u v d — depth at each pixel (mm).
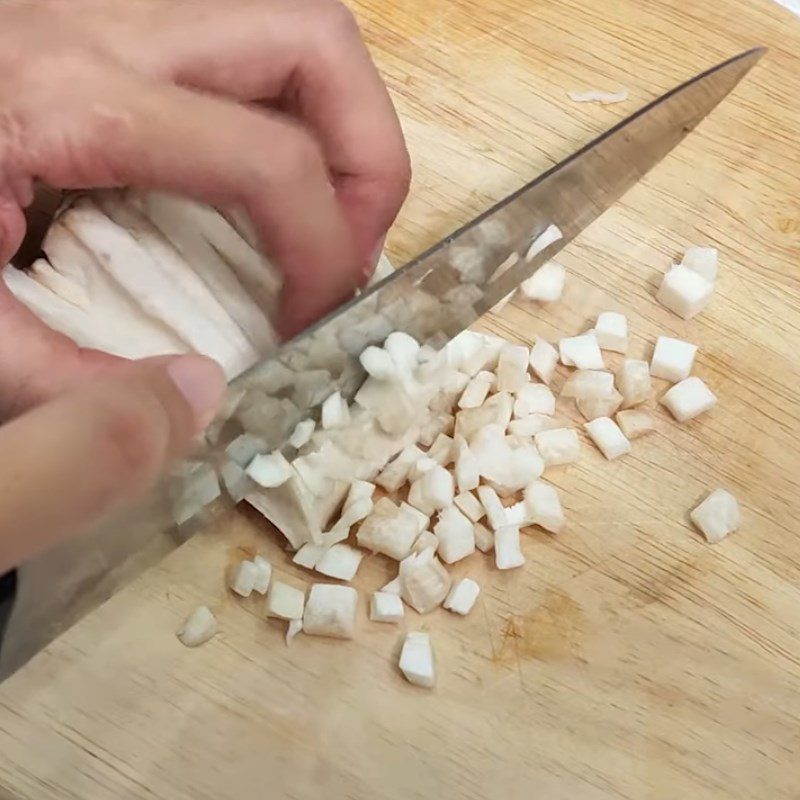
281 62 177
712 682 185
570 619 189
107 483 124
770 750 181
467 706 182
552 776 177
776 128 236
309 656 184
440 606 189
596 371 209
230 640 184
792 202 230
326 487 190
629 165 215
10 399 156
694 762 179
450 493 196
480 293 198
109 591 179
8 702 176
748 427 208
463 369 208
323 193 165
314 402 184
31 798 170
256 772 175
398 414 193
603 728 181
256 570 187
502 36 245
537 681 184
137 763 174
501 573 193
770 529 198
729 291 221
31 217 194
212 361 142
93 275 178
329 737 178
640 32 247
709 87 219
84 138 159
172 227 178
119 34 170
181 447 136
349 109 179
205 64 174
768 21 249
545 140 234
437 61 241
